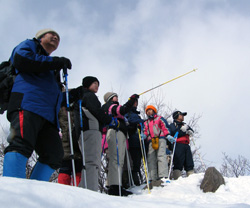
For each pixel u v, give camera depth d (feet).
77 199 5.11
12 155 7.74
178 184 17.47
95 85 14.80
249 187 16.48
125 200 6.11
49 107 8.88
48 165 8.71
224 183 16.96
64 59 9.61
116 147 15.35
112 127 15.70
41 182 5.68
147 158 19.63
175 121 21.83
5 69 9.18
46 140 8.84
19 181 5.33
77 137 12.76
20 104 8.33
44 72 9.16
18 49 8.78
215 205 7.02
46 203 4.67
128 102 15.46
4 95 8.90
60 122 13.24
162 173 18.69
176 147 20.85
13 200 4.43
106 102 17.70
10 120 8.59
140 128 19.02
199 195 15.39
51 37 10.10
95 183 12.44
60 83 10.27
